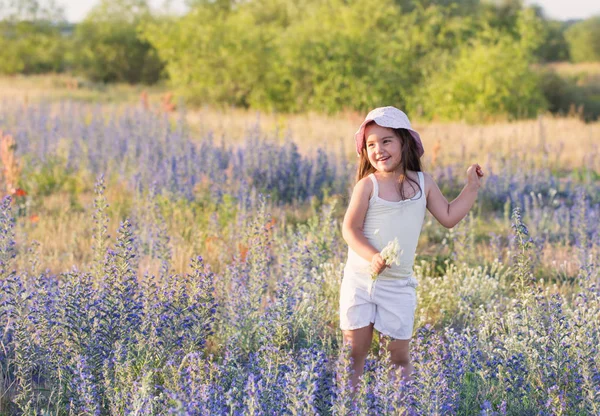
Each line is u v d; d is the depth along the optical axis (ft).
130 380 12.89
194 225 27.89
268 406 12.01
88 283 15.38
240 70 99.14
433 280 21.01
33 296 16.07
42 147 39.65
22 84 128.06
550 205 36.32
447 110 92.07
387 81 96.07
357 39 96.32
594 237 25.63
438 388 11.93
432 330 15.98
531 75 96.53
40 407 13.41
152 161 38.22
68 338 14.71
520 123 75.36
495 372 13.74
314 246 22.00
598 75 166.91
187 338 14.89
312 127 68.03
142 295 15.49
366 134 13.53
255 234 20.07
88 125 51.96
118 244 15.28
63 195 34.78
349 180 36.99
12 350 15.51
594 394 12.64
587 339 14.25
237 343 16.21
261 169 37.35
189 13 107.34
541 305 15.46
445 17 120.78
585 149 55.11
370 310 13.28
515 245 25.41
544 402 13.10
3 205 17.20
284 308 15.42
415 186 13.47
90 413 12.45
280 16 158.81
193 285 15.43
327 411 12.81
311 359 12.60
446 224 13.80
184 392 11.97
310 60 95.20
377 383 12.05
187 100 101.55
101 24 158.92
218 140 56.34
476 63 93.15
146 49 159.33
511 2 152.46
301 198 35.91
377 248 13.35
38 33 167.02
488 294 20.61
